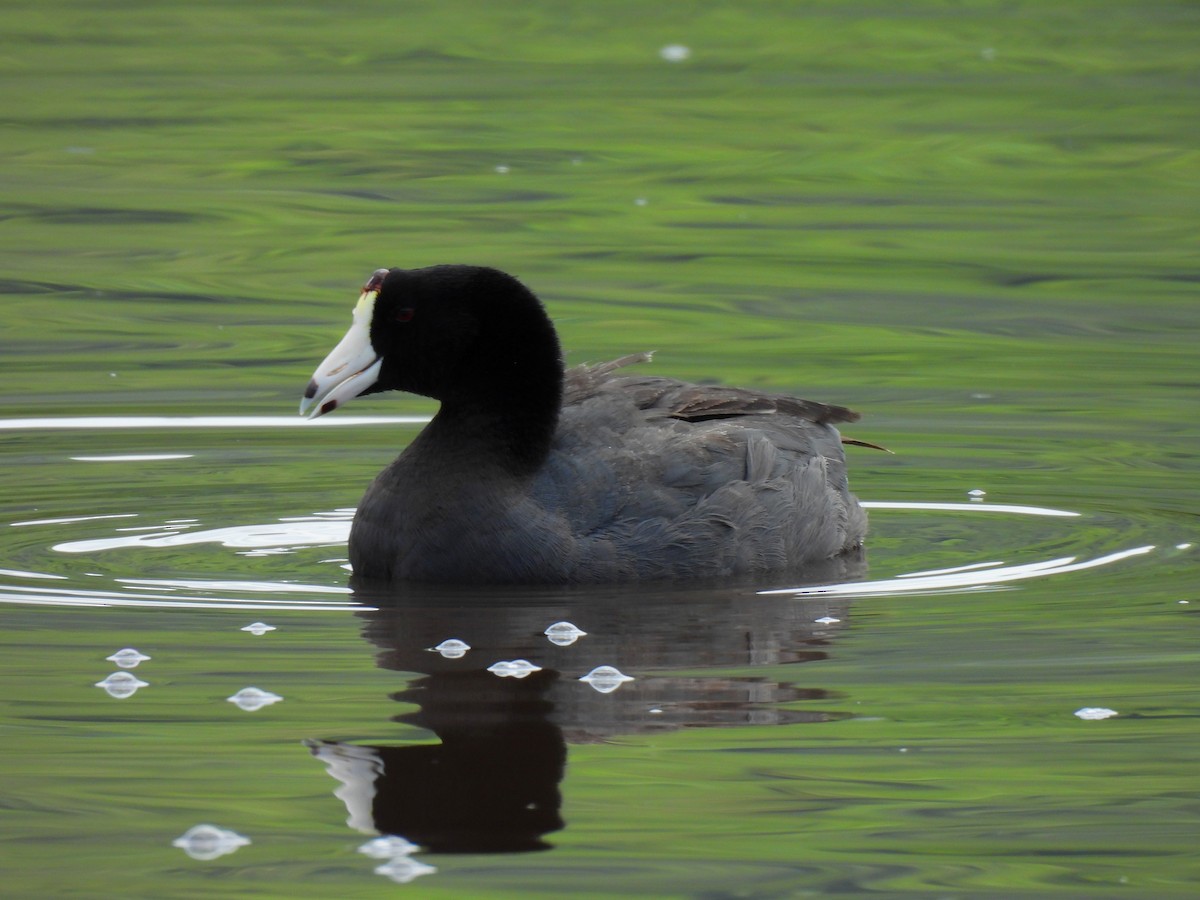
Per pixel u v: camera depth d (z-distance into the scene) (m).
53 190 24.84
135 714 9.11
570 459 12.15
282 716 9.09
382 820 7.88
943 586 11.78
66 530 12.88
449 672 9.84
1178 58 32.09
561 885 7.24
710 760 8.53
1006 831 7.78
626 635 10.61
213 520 13.25
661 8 36.06
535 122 28.39
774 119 28.64
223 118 28.39
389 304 12.20
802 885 7.26
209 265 21.73
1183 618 10.87
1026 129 28.08
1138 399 16.69
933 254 22.38
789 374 17.62
